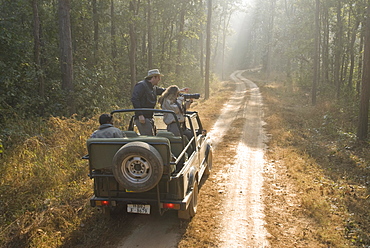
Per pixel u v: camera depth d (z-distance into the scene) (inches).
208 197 243.4
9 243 169.8
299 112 716.0
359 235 182.7
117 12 788.6
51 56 518.0
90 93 478.6
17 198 211.5
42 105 426.6
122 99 669.9
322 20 1174.3
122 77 778.2
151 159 156.2
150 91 227.5
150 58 916.0
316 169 316.2
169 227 194.1
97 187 180.5
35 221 185.5
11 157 261.6
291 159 345.7
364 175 298.7
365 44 416.2
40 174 245.6
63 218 191.5
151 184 158.2
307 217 209.3
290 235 185.8
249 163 338.0
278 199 240.5
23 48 433.4
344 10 928.9
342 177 294.2
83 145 311.7
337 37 1010.1
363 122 422.9
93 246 171.9
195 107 792.3
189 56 1269.7
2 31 394.9
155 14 986.7
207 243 176.4
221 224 199.0
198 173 233.8
